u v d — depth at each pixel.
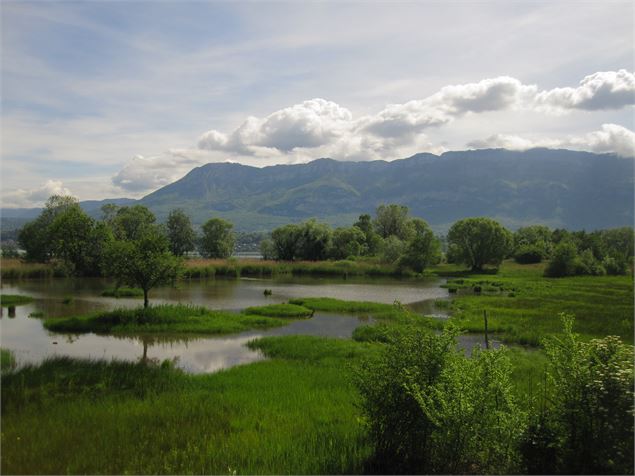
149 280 30.97
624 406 7.39
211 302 42.41
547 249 120.44
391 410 9.15
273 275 79.19
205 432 11.45
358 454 9.59
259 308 36.22
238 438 10.89
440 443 8.72
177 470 9.18
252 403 13.75
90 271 62.44
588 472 7.52
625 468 7.25
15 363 19.14
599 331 27.67
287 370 18.20
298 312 35.22
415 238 84.62
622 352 7.91
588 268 84.12
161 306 32.00
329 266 84.06
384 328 10.56
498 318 32.78
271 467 9.12
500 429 8.44
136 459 9.78
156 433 11.34
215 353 22.61
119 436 11.11
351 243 102.25
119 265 30.34
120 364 18.78
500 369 8.95
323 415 12.64
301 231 101.62
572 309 37.44
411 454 8.99
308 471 8.89
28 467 9.34
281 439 10.73
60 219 61.34
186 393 14.94
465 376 8.80
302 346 22.95
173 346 24.19
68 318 29.58
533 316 33.84
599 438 7.54
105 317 29.45
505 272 93.00
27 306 37.41
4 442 10.66
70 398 14.32
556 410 8.34
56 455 9.98
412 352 9.38
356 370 10.10
